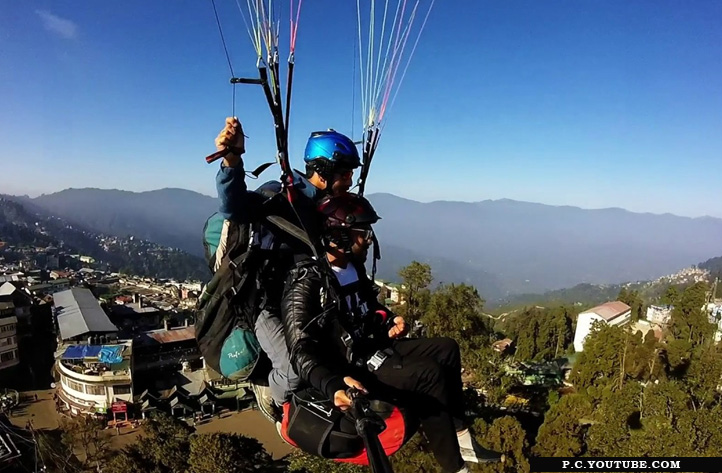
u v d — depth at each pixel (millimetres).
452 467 2916
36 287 96812
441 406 2918
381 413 2783
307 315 2781
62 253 187625
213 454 25406
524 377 48500
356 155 3242
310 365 2594
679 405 18906
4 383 58031
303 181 3246
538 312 73688
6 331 61750
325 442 2805
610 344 35219
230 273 3068
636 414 20312
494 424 19781
